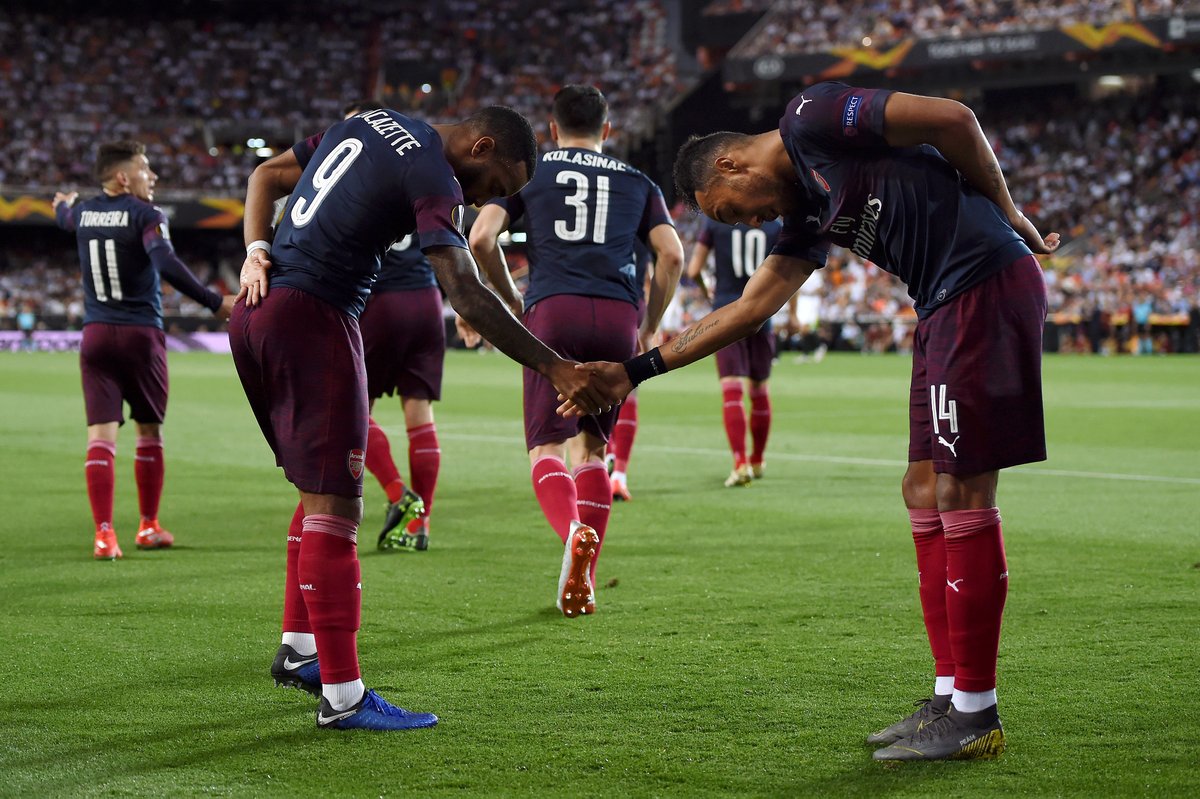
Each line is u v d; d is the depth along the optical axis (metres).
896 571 6.53
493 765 3.56
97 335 7.19
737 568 6.63
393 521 7.30
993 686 3.64
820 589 6.06
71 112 50.91
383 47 55.53
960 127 3.49
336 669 3.91
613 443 9.50
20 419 16.80
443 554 7.19
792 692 4.29
